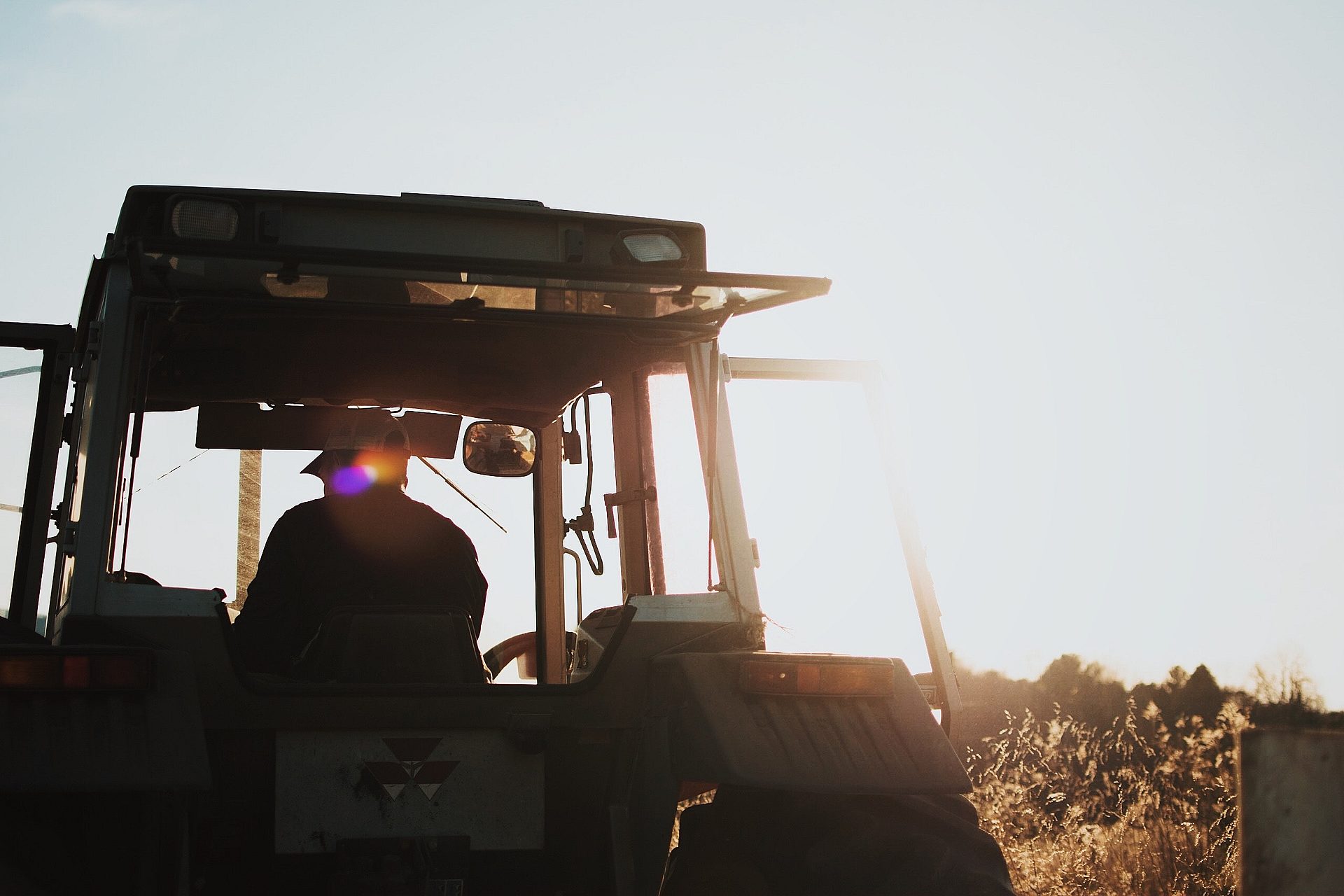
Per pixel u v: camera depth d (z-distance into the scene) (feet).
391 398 16.47
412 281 11.31
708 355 13.43
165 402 15.57
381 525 13.16
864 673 11.03
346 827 11.16
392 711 11.35
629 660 12.12
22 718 9.27
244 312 11.75
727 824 11.34
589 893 11.94
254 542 15.20
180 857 10.09
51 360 16.75
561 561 17.40
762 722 10.66
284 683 11.41
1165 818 24.06
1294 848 7.01
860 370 23.77
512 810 11.56
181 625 10.96
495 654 16.85
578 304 12.25
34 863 9.49
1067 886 22.02
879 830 10.44
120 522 11.41
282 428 15.83
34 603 16.31
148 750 9.30
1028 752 30.25
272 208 11.68
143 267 10.64
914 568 23.39
